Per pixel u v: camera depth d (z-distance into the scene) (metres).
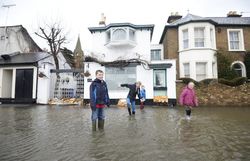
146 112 11.82
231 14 22.61
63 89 18.66
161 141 5.12
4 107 14.47
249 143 4.96
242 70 19.77
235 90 16.50
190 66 18.86
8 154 4.16
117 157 3.97
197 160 3.83
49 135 5.81
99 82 6.55
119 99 17.30
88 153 4.20
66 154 4.15
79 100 17.47
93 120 6.35
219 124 7.58
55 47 23.58
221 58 19.00
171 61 17.27
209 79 16.77
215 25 20.06
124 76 17.53
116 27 18.64
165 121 8.30
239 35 20.30
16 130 6.52
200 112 11.91
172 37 20.27
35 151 4.34
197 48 18.78
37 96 17.73
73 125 7.41
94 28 19.12
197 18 19.33
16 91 18.14
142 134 5.89
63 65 27.38
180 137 5.54
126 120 8.58
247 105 16.27
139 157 3.98
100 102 6.46
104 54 18.92
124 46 18.83
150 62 17.44
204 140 5.23
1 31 25.42
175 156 4.04
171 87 17.02
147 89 17.20
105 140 5.21
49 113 11.08
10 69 18.73
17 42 25.22
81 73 18.38
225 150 4.42
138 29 19.02
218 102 16.42
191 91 9.20
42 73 17.75
